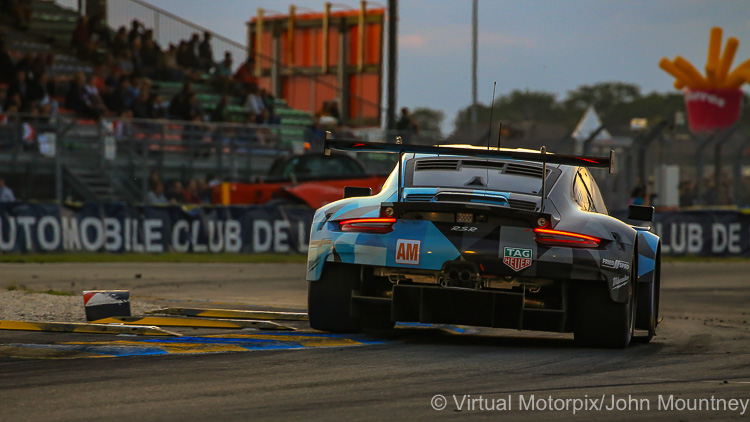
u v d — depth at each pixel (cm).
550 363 1994
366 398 1545
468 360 1998
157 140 7725
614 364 2005
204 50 10262
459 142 9362
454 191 2270
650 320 2494
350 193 2555
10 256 6000
